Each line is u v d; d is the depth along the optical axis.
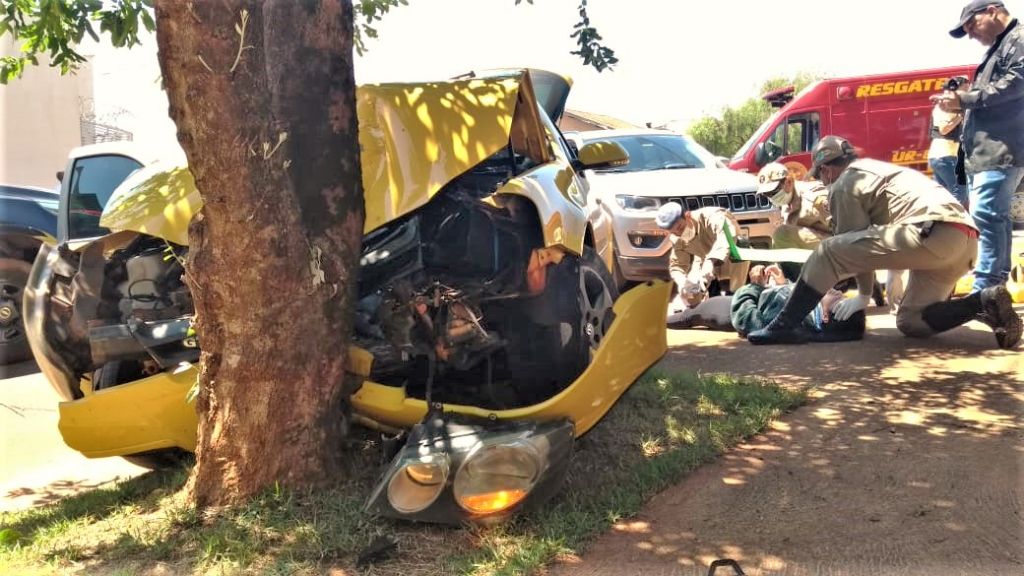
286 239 3.02
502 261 3.60
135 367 3.84
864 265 5.33
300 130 3.07
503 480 2.96
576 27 4.30
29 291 3.78
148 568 2.89
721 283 7.55
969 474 3.47
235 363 3.09
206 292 3.03
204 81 2.77
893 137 14.46
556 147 4.97
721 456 3.83
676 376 4.95
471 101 3.82
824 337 5.84
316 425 3.23
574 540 3.01
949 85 5.93
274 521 3.06
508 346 3.61
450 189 3.81
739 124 34.88
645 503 3.36
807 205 7.12
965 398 4.44
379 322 3.52
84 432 3.50
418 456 2.92
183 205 3.66
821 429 4.10
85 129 17.34
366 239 3.68
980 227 5.84
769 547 2.96
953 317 5.47
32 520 3.49
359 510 3.12
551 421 3.15
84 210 6.25
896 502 3.26
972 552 2.86
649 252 7.77
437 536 3.04
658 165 9.32
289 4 3.04
